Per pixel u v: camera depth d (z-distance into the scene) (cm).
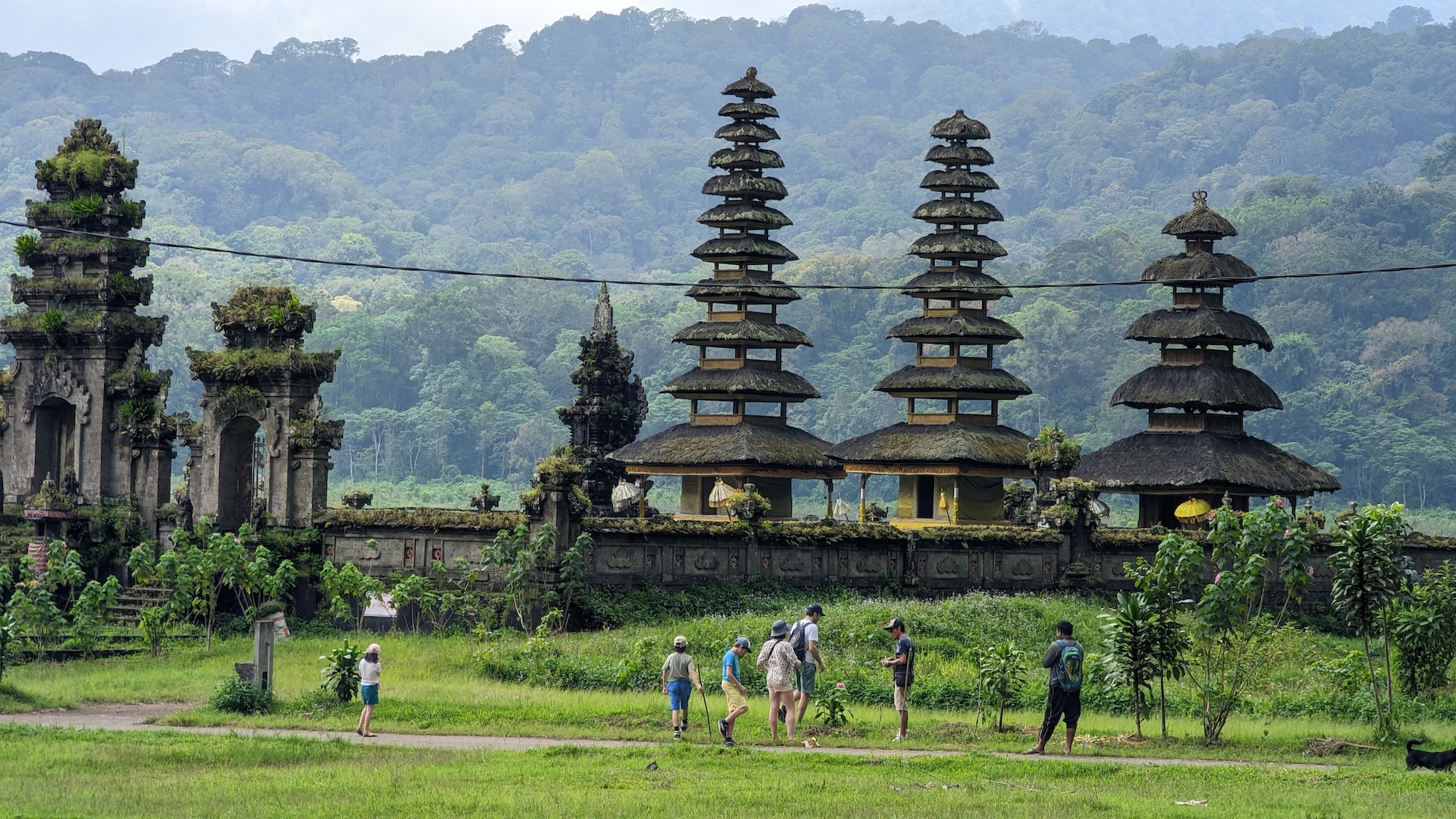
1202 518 10031
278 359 9194
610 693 6881
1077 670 5572
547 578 8350
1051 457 10106
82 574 8750
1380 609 6203
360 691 6178
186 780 4894
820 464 10856
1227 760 5556
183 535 9156
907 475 10800
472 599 8538
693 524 8912
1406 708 6562
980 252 11075
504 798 4600
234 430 9531
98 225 10338
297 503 9194
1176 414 10800
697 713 6366
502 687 7062
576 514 8569
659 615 8606
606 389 11931
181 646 8375
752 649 7556
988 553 9462
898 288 11225
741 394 10856
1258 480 10225
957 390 10819
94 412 10056
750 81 11175
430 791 4719
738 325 10956
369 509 9094
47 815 4378
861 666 7488
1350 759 5603
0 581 8612
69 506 9756
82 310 10188
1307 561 6188
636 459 10788
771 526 9144
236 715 6316
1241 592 5988
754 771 5100
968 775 5075
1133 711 6531
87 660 7956
